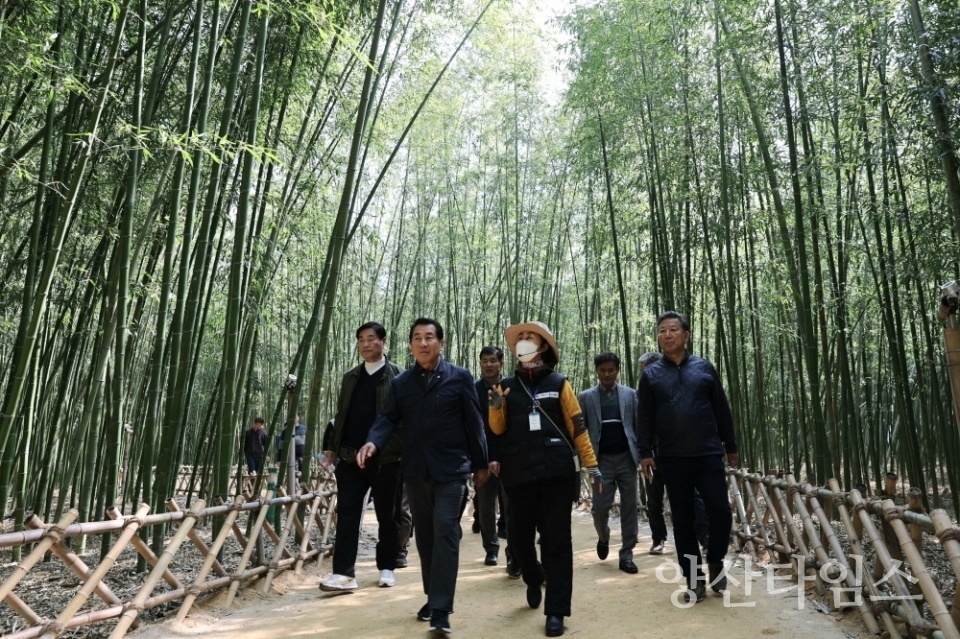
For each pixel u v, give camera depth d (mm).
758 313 7887
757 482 4707
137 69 4172
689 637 3049
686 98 7367
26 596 4043
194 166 4168
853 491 3289
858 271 8906
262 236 6195
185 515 3520
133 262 4863
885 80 5566
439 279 13766
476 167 12195
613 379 4723
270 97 5777
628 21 7629
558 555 3191
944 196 5688
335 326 12211
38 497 5996
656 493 4965
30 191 5789
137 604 3082
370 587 4148
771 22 6074
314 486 7895
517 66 10727
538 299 13188
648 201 8719
